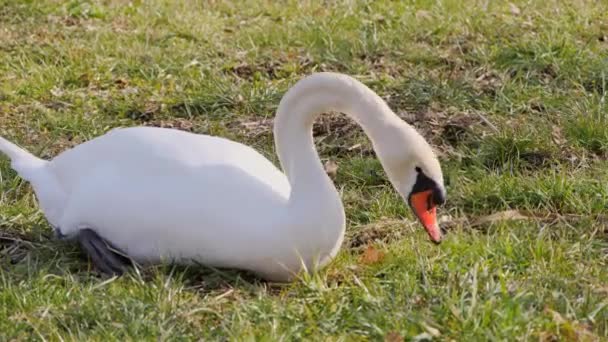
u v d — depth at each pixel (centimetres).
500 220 1110
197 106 1470
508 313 858
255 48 1669
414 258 1010
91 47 1684
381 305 898
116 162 1020
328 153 1334
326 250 966
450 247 1030
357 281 941
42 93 1524
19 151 1129
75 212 1027
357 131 1370
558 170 1256
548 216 1142
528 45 1617
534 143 1302
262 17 1883
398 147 959
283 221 954
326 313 901
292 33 1734
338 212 964
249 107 1458
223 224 959
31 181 1093
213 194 967
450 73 1555
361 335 871
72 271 1022
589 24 1742
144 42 1723
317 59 1630
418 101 1455
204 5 1919
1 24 1805
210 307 919
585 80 1527
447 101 1458
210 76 1566
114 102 1490
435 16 1789
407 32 1722
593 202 1159
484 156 1295
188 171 983
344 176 1266
